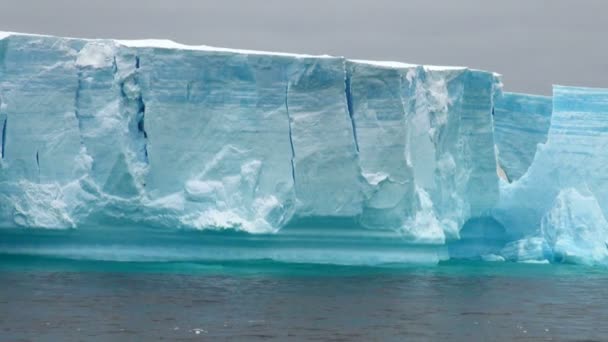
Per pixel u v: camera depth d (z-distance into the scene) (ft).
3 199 224.74
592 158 265.54
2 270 221.66
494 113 278.87
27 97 226.58
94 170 226.38
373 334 172.14
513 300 208.74
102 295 196.24
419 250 244.42
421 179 244.01
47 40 227.40
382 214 234.58
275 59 231.09
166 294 199.00
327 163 229.66
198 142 229.45
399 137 233.14
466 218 257.34
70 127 226.79
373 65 232.53
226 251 233.14
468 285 226.17
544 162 265.54
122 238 231.30
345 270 237.04
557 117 266.77
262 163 231.09
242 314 183.21
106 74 226.99
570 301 209.87
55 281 209.36
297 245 235.20
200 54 228.43
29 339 162.71
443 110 243.60
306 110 230.48
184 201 228.02
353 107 233.76
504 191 267.39
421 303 200.54
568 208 262.06
